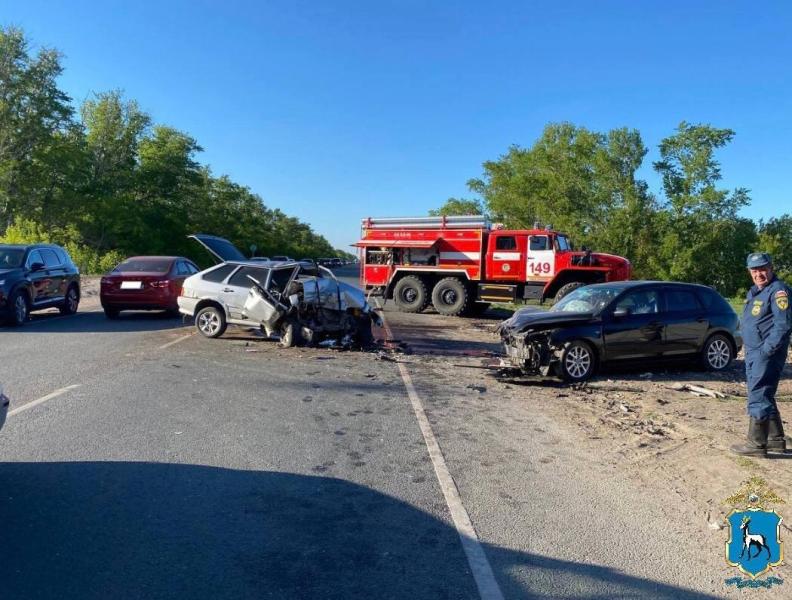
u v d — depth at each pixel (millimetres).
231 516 4059
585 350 9031
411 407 7234
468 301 19938
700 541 3922
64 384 7656
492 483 4844
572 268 18656
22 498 4223
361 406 7207
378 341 12852
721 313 10102
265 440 5738
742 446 5547
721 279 55250
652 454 5676
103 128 54375
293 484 4668
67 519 3926
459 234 20031
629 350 9305
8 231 40031
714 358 10023
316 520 4047
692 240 49719
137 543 3639
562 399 7902
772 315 5371
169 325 13875
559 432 6352
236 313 11766
